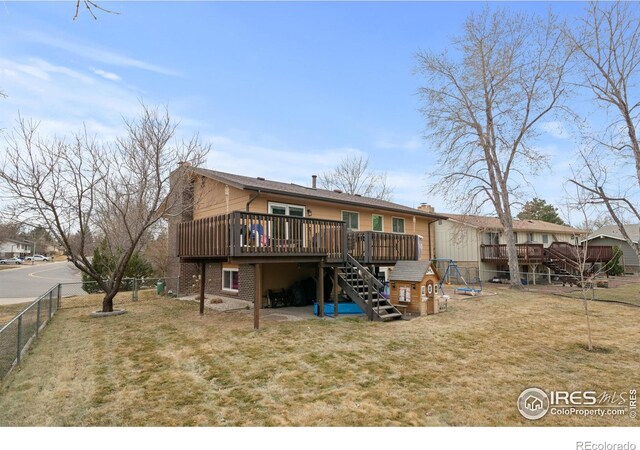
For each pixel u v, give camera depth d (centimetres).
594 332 860
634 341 778
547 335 829
